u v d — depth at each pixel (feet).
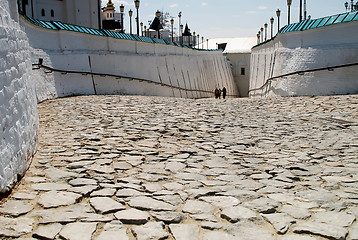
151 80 89.97
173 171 19.67
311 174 19.33
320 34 60.34
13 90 16.56
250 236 11.93
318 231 12.15
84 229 12.12
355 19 54.95
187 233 12.12
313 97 57.88
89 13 125.29
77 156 21.93
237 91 173.37
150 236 11.82
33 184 16.42
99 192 15.84
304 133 31.22
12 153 15.62
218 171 19.80
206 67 136.98
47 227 12.19
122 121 35.99
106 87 73.56
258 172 19.71
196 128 33.40
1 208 13.43
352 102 47.91
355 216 13.50
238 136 29.96
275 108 49.98
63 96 59.57
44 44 57.88
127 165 20.53
